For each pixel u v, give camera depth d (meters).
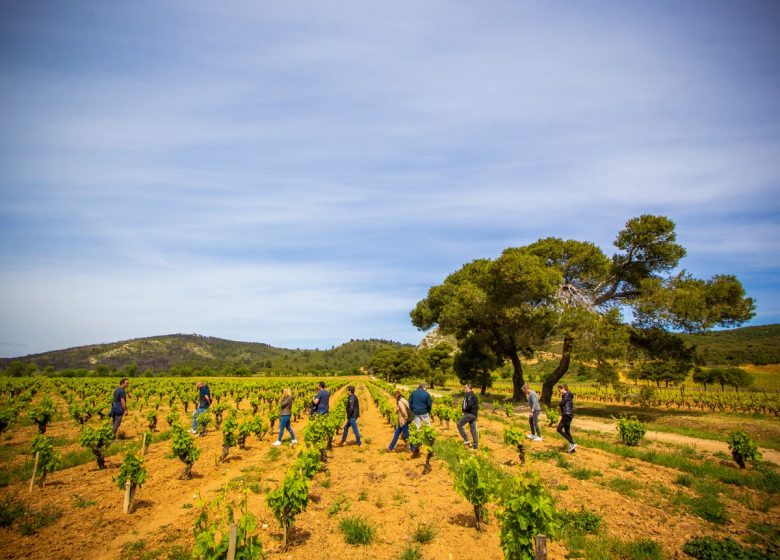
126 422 18.62
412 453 11.43
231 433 10.84
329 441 12.30
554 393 48.75
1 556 5.18
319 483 8.52
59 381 48.47
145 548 5.47
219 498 5.09
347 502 7.30
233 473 9.34
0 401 23.91
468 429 17.28
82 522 6.36
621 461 10.75
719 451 13.09
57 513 6.61
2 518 6.27
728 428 19.06
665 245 26.73
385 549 5.52
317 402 13.05
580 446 12.85
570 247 30.09
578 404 36.56
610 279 29.47
